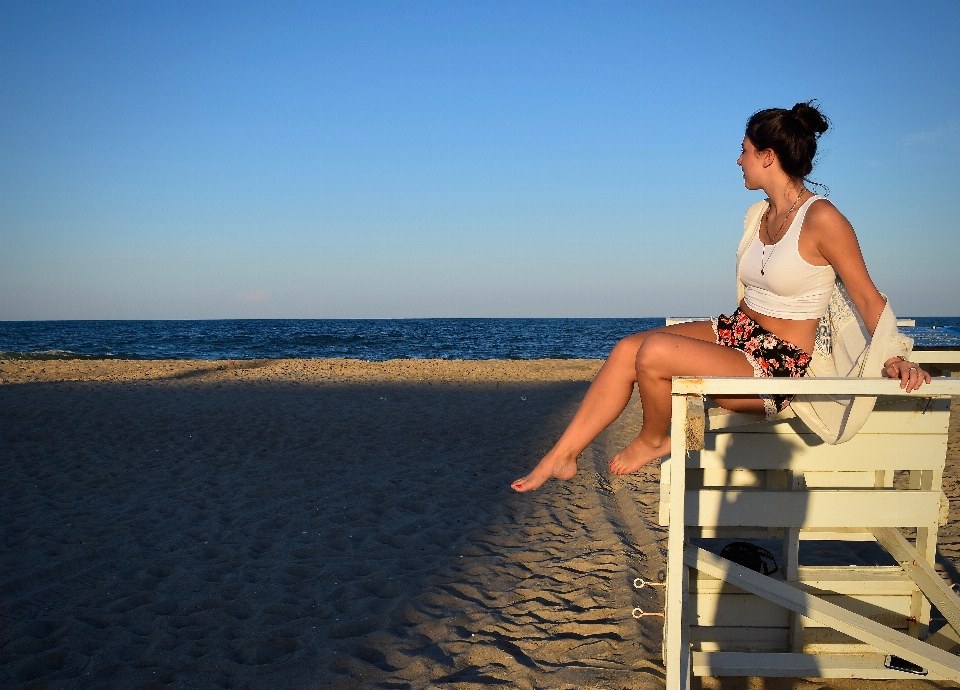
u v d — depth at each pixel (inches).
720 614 113.3
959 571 157.2
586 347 1534.2
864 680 107.3
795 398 94.3
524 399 440.8
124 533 182.1
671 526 84.7
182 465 257.3
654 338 95.0
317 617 132.4
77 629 126.6
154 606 137.1
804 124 95.3
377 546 173.9
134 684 108.3
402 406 402.9
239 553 167.8
